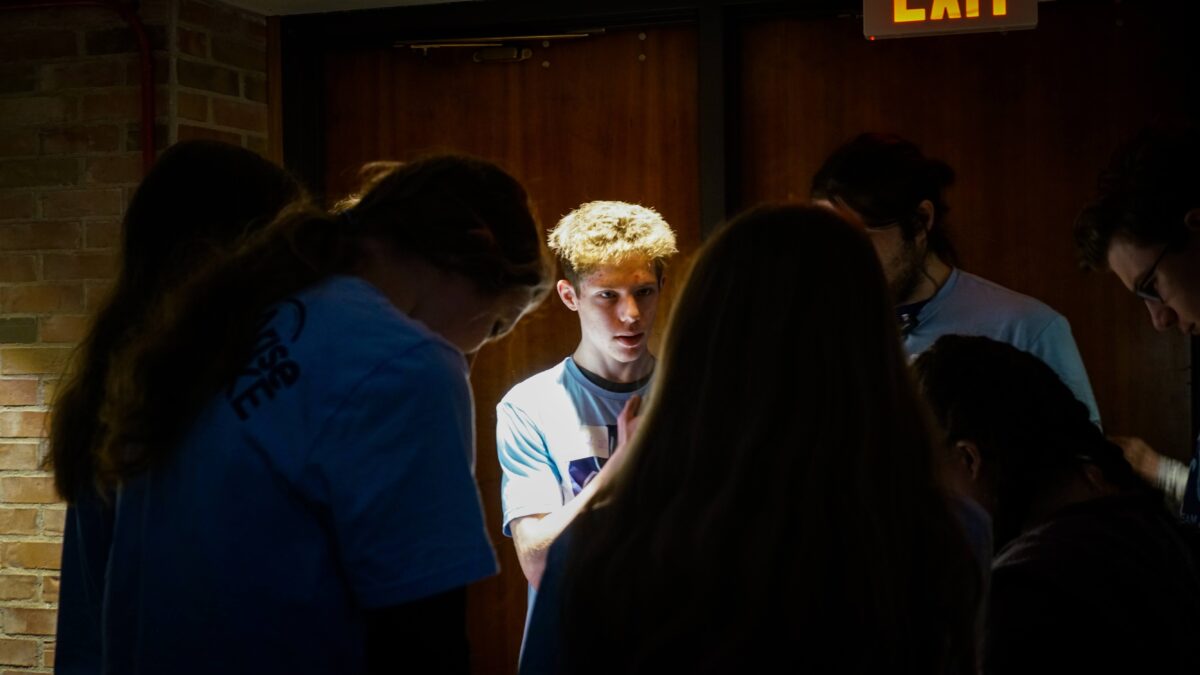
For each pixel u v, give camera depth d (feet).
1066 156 9.55
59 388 4.54
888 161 6.64
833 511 3.28
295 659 3.71
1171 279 5.30
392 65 10.85
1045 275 9.59
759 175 10.17
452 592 3.78
